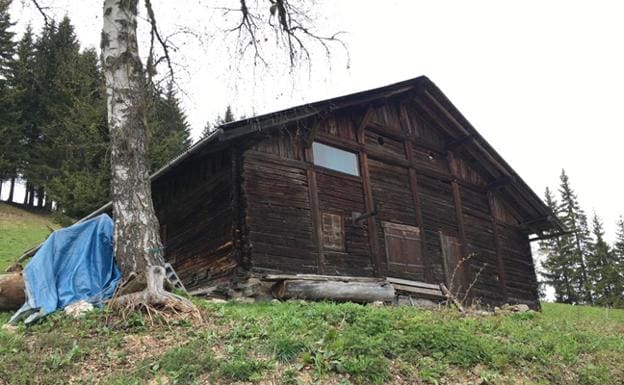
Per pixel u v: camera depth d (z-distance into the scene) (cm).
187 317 764
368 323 780
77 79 1623
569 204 5878
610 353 912
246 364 601
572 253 5156
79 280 894
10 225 3316
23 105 3981
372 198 1600
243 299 1199
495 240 2012
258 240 1294
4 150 3850
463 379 678
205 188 1484
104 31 947
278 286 1235
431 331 771
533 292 2112
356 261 1477
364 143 1645
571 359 832
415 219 1711
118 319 751
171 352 630
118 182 887
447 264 1752
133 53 944
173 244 1603
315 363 623
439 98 1838
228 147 1386
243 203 1306
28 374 580
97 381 582
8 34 3941
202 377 586
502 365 734
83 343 670
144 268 843
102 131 1883
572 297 5081
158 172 1456
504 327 952
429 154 1886
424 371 661
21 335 720
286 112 1355
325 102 1461
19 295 917
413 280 1608
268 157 1393
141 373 592
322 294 1228
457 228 1855
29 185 4325
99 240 945
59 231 940
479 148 1938
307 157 1475
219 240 1359
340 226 1480
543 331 1005
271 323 777
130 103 920
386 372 635
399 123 1809
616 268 4775
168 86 1120
